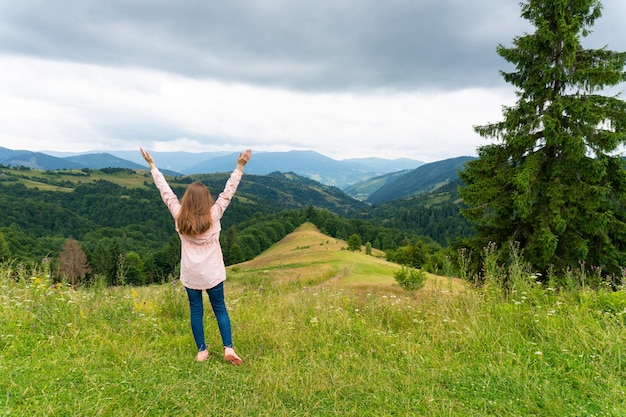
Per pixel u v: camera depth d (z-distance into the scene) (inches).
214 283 148.9
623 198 504.4
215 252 150.9
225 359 149.7
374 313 237.6
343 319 210.2
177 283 255.4
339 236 5201.8
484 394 126.7
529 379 134.3
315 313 228.1
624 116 498.9
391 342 181.6
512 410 116.3
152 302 248.1
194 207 144.7
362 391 128.4
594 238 511.5
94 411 107.1
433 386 131.0
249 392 125.3
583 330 164.6
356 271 1909.4
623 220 523.8
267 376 135.6
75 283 270.5
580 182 502.9
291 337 183.5
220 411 112.9
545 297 218.4
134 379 128.7
